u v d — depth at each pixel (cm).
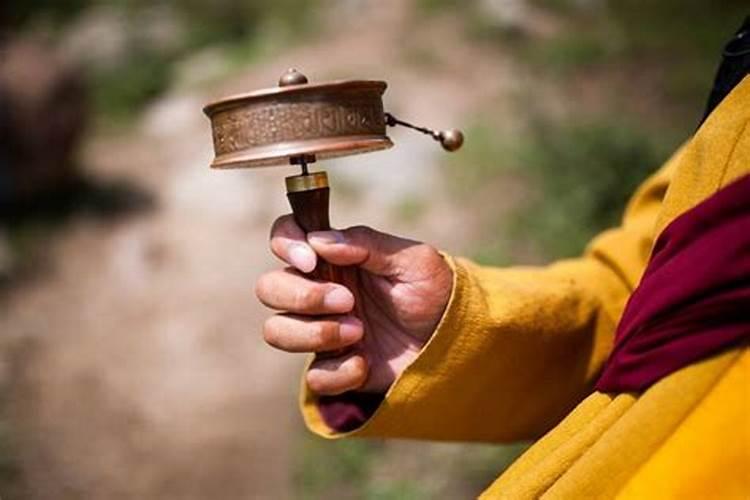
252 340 406
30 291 453
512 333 95
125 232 489
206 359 399
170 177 538
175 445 358
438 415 97
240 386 381
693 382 73
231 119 78
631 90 554
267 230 476
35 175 513
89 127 605
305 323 88
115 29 729
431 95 544
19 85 509
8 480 348
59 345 417
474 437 103
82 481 349
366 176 479
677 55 594
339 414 100
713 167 78
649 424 74
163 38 720
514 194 449
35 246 484
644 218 111
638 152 448
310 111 77
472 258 415
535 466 82
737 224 73
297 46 652
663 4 656
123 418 375
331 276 89
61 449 363
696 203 78
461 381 94
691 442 73
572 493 76
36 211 514
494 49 597
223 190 507
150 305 437
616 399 79
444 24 624
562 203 430
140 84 659
